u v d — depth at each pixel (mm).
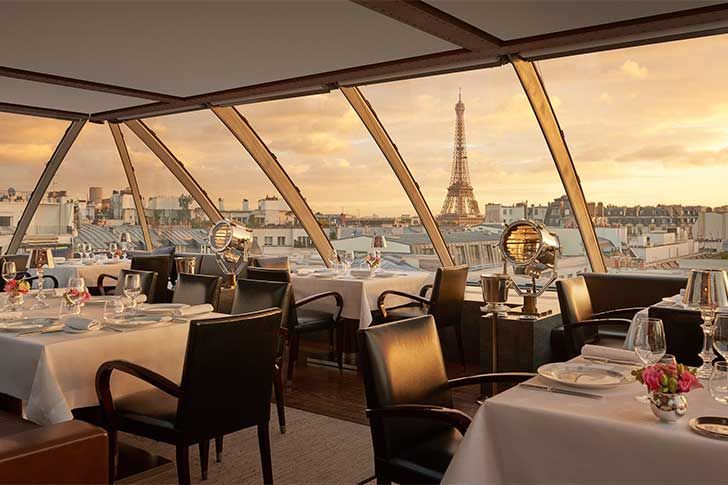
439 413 2211
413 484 2293
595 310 5461
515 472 1914
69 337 2939
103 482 1810
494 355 4277
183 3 3791
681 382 1749
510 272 6309
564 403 1938
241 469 3328
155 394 3016
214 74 5590
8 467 1615
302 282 6023
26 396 2848
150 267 6523
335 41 4531
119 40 4566
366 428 4035
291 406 4543
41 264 4180
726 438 1622
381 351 2447
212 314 3662
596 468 1778
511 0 3615
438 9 3771
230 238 5531
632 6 3721
